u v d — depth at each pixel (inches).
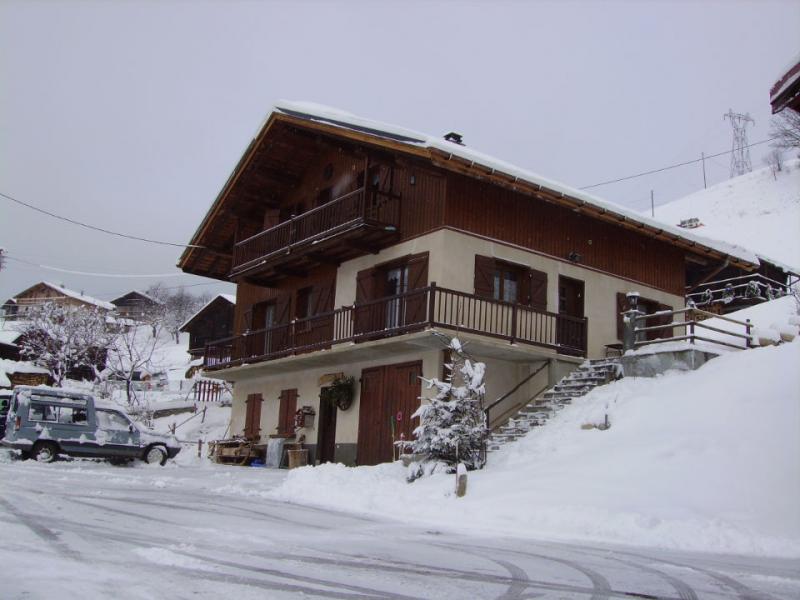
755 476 403.2
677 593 229.9
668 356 630.5
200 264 1098.1
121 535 293.9
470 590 223.9
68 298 2876.5
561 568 267.9
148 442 781.9
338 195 867.4
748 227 2571.4
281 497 502.0
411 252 724.7
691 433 479.5
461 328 656.4
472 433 532.7
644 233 816.3
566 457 506.0
